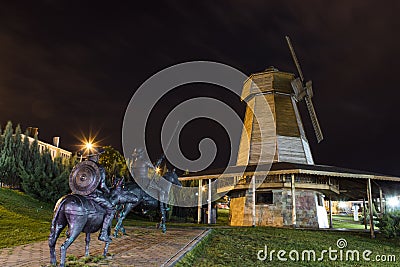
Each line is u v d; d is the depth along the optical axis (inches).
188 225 1055.6
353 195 1462.8
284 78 1369.3
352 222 1943.9
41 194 1227.2
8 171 1357.0
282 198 1214.9
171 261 464.1
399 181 1173.7
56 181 1272.1
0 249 536.7
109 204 436.1
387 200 1362.0
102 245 589.3
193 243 628.1
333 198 1568.7
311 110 1469.0
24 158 1430.9
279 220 1197.7
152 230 832.3
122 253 511.2
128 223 1039.6
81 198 406.9
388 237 1031.0
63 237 679.7
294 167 1088.2
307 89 1441.9
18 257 471.2
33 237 660.7
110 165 1672.0
